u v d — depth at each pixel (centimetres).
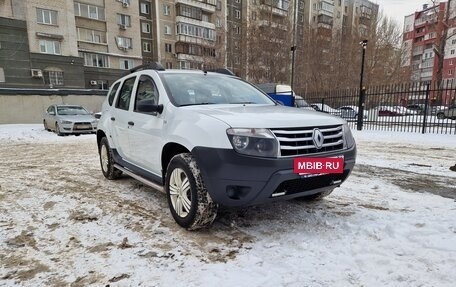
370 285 214
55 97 2225
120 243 286
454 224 304
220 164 266
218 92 394
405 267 233
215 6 4397
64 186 488
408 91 1352
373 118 1603
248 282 220
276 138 268
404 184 480
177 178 318
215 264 246
